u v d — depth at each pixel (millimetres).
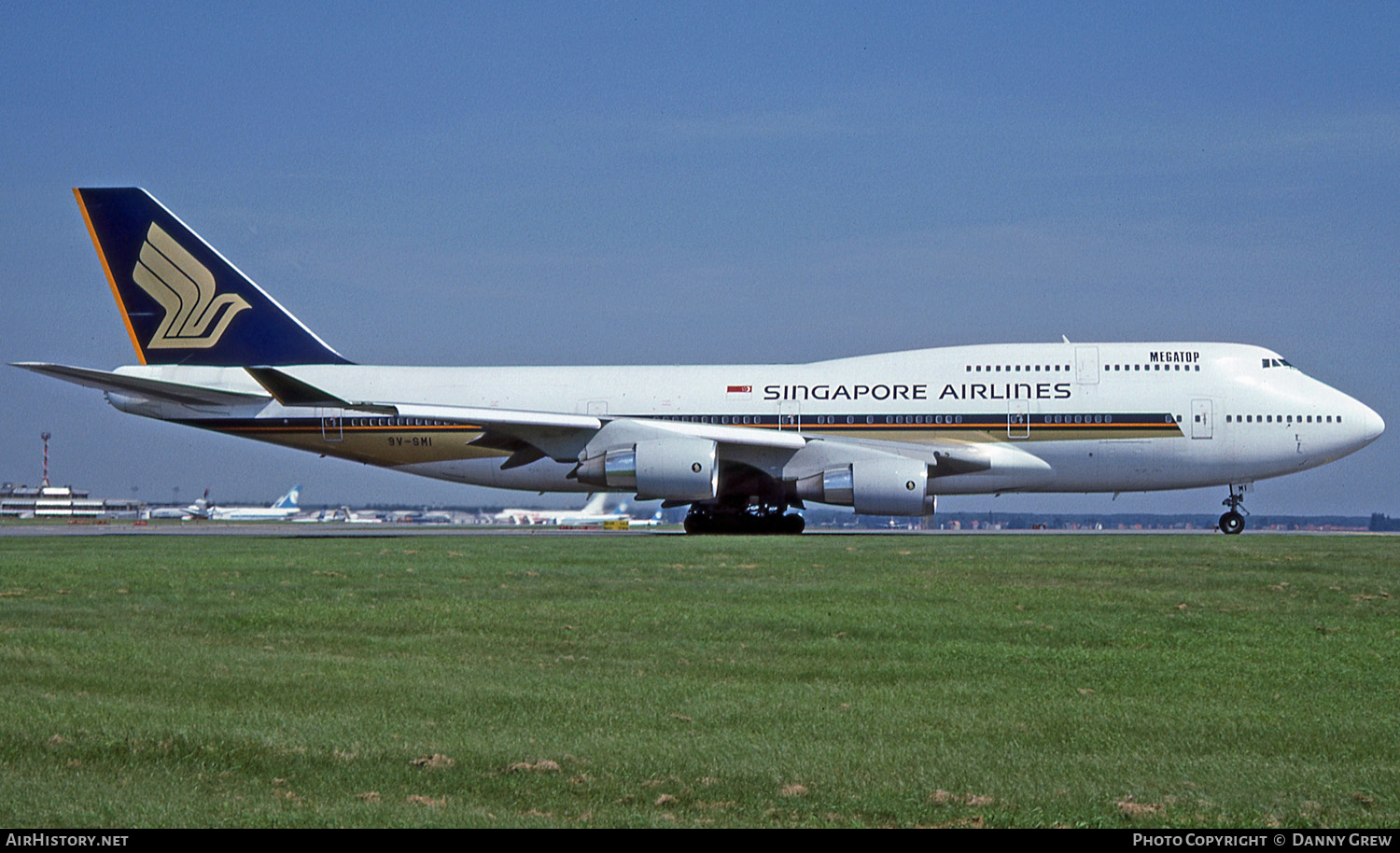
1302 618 34219
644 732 21547
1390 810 17703
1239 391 79375
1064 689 25250
